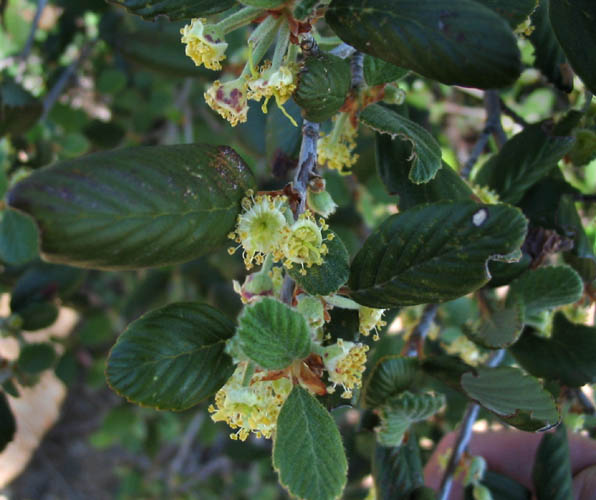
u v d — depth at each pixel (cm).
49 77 31
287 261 11
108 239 9
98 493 47
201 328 11
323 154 14
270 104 18
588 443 20
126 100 33
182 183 10
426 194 14
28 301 24
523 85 23
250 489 43
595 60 11
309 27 10
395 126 12
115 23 26
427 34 9
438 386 23
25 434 47
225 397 11
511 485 17
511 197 16
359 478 27
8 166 25
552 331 16
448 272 11
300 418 11
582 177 25
